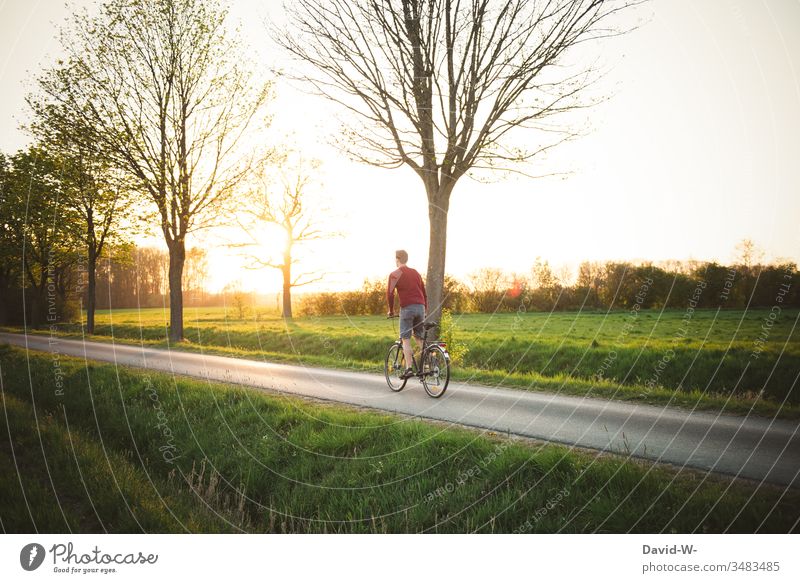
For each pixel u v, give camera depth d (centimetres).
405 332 807
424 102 1234
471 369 1064
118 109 1770
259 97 1991
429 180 1297
